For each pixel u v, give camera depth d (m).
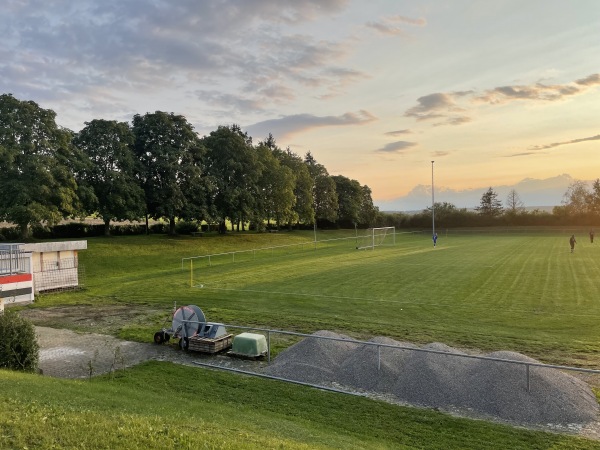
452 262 39.34
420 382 11.89
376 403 11.30
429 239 74.69
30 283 25.62
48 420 7.12
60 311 23.20
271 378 13.22
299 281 30.73
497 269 34.25
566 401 10.63
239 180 61.94
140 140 54.38
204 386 12.64
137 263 41.22
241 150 61.34
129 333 18.59
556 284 27.34
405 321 19.39
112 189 48.38
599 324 18.31
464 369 12.38
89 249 42.19
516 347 15.52
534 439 9.33
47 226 42.47
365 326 18.61
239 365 14.60
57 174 39.97
